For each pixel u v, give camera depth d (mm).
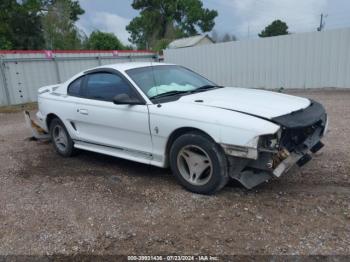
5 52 13156
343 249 2791
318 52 12445
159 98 4312
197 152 3883
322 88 12625
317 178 4188
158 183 4375
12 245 3168
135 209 3701
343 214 3316
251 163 3582
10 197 4242
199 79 5215
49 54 14578
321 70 12516
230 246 2928
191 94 4449
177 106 3984
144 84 4508
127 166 5164
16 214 3770
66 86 5637
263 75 14227
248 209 3525
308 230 3082
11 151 6406
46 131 6262
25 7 32156
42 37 31484
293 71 13289
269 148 3400
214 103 3912
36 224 3521
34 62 14148
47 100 5895
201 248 2930
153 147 4273
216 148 3650
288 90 13148
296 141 3805
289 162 3600
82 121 5164
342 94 11023
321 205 3512
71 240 3182
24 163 5613
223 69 15484
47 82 14688
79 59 15719
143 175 4715
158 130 4098
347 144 5426
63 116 5500
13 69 13500
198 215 3475
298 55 13008
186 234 3152
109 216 3584
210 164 3727
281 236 3020
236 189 4008
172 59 17344
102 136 4957
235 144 3465
